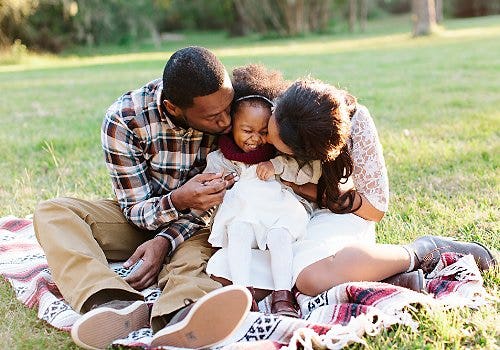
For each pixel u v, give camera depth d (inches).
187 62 113.6
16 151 251.4
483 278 123.6
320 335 101.7
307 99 110.7
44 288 121.0
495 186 180.4
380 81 428.5
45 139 266.7
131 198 127.7
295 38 1091.3
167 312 106.7
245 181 122.6
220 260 118.8
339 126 111.0
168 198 123.8
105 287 110.0
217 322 99.6
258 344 98.7
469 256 121.3
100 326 103.3
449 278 120.0
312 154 112.2
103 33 1020.5
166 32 1398.9
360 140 122.1
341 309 107.3
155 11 1087.6
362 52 695.1
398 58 596.7
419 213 164.1
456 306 109.2
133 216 127.0
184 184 123.0
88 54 935.7
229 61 616.7
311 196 126.8
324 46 842.2
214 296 98.0
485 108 303.1
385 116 297.3
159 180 131.1
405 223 158.1
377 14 1590.8
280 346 100.1
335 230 120.6
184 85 113.1
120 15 1034.7
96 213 128.5
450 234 149.0
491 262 126.0
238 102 119.9
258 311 112.4
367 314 104.0
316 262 114.0
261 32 1167.0
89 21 981.8
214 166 126.6
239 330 104.7
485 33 879.7
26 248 149.2
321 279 113.4
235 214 120.7
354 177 124.0
